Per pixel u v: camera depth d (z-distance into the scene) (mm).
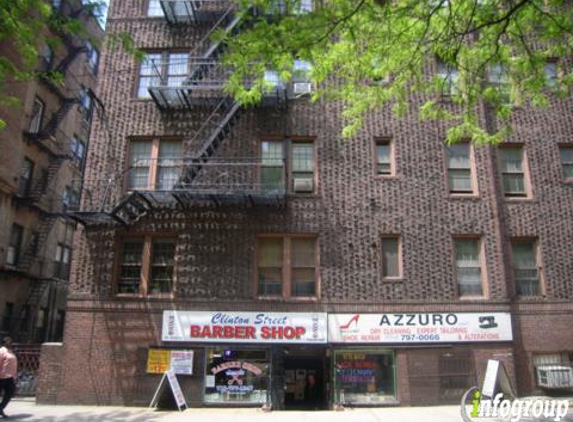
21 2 9680
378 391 14289
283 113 16516
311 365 16094
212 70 16000
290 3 8180
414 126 16500
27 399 15297
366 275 15117
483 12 9141
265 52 8289
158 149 16438
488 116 16812
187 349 14461
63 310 27234
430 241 15508
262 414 12977
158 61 17312
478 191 16062
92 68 31203
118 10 17844
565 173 16844
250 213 15602
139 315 14758
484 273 15406
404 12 8914
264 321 14609
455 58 9547
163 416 12453
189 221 15531
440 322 14781
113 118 16578
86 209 15711
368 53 10070
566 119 17125
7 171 21578
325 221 15562
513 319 15188
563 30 9039
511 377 14445
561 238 16016
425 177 16062
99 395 14172
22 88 22844
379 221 15609
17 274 21719
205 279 15039
